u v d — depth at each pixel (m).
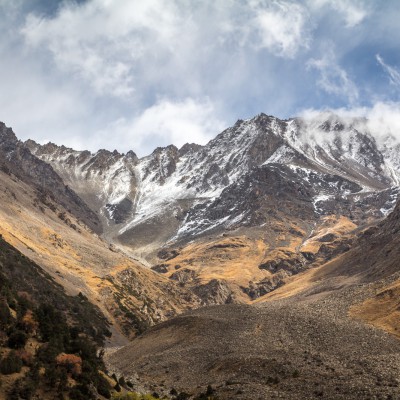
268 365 121.94
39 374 82.94
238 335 149.62
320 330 145.00
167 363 140.88
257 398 104.25
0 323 89.06
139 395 96.62
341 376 109.81
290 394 104.12
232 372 123.62
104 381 95.31
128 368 145.50
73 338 103.12
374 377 106.88
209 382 122.00
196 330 160.88
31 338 91.56
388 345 131.88
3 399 76.12
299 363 121.44
